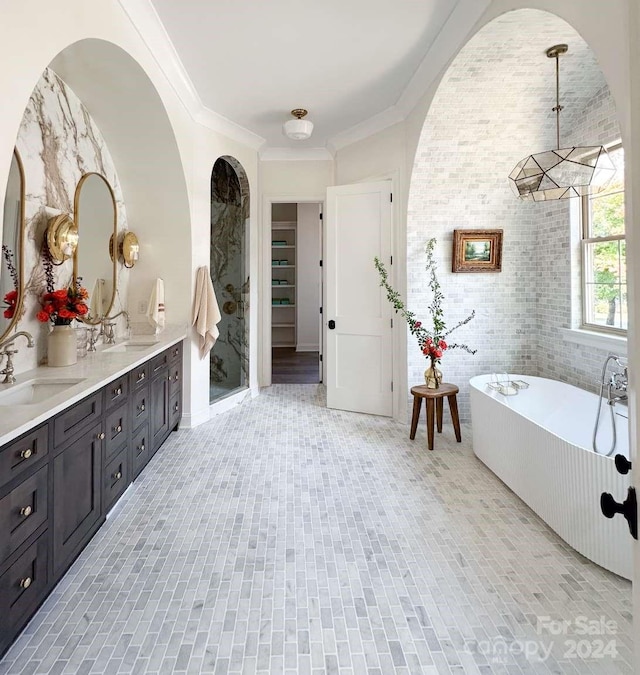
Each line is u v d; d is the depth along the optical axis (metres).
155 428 3.04
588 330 3.27
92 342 2.78
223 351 5.32
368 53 2.96
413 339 3.84
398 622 1.59
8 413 1.48
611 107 2.85
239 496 2.56
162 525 2.25
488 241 3.74
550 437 2.16
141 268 3.66
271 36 2.75
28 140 2.19
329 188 4.32
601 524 1.87
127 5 2.26
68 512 1.76
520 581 1.81
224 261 5.16
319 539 2.12
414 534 2.16
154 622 1.58
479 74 2.78
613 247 3.06
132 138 3.19
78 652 1.45
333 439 3.55
